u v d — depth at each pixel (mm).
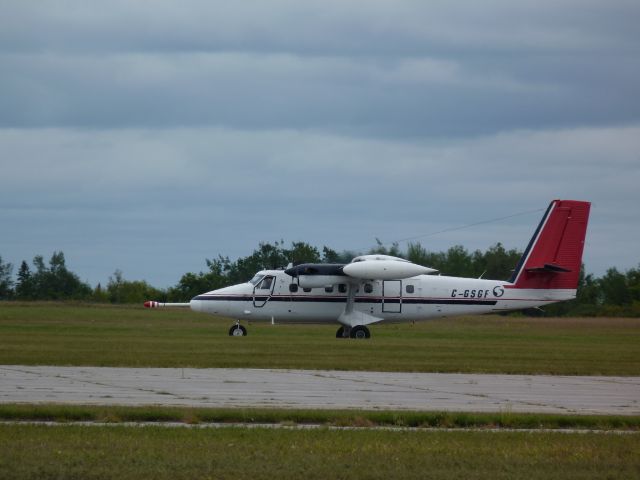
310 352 127188
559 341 174500
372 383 89750
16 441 52625
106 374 92062
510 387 89500
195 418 62719
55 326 194875
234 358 113312
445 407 72875
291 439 55344
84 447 51438
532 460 51156
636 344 167375
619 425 66062
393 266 177000
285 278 184625
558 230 189000
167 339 153000
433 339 175250
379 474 47000
